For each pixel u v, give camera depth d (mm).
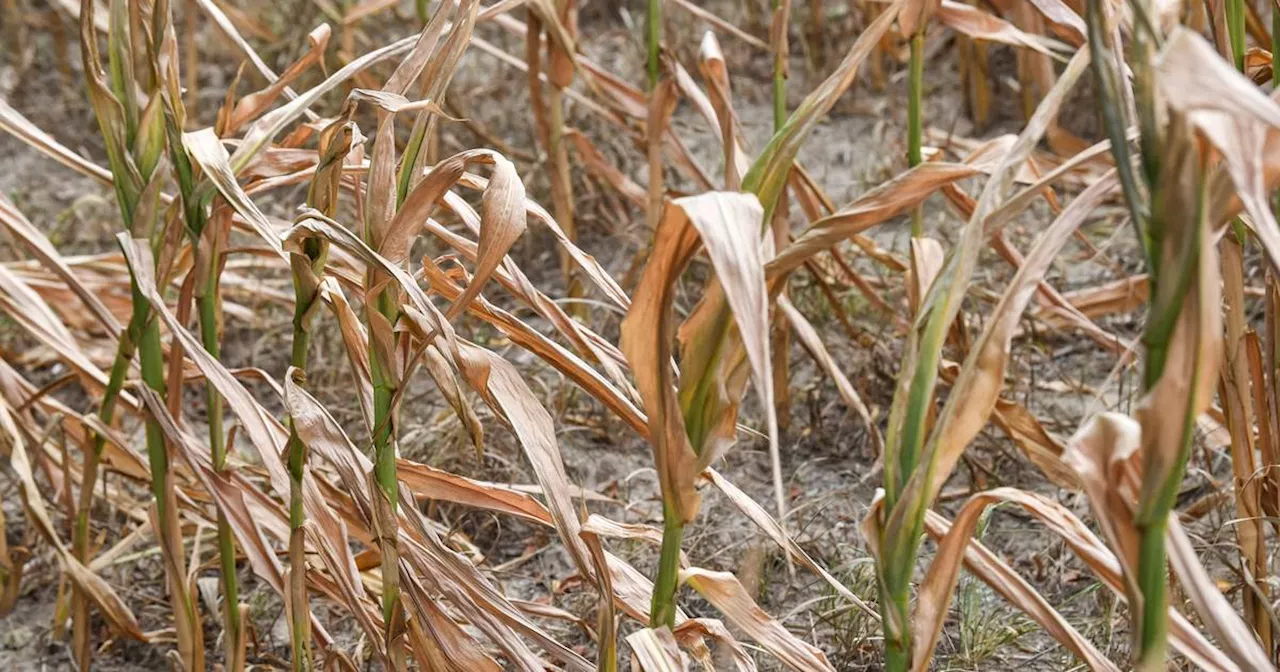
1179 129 1921
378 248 2436
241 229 2877
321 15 6445
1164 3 2396
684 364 2213
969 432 2141
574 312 4586
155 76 2584
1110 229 5008
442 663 2555
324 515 2617
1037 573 3393
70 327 4500
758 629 2385
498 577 3561
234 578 2801
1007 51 6383
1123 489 2045
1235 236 2666
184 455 2699
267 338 4738
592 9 7191
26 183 6000
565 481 2408
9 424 3078
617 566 2578
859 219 2213
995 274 4703
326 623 3340
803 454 4023
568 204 4539
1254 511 2762
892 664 2197
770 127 6133
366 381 2496
